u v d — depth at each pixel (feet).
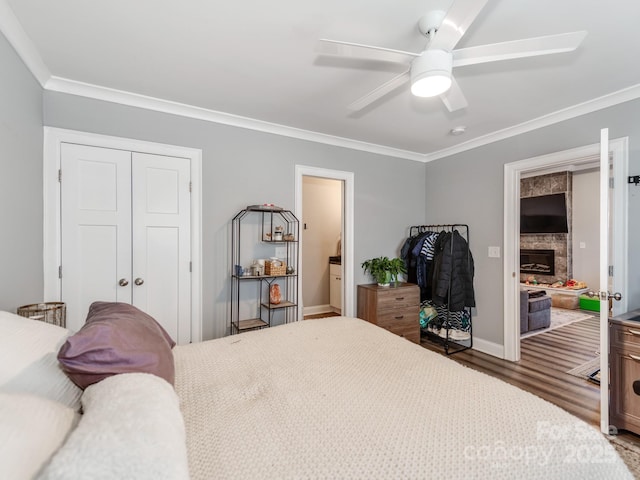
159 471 1.85
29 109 6.24
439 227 12.69
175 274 8.56
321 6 4.79
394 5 4.75
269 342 5.38
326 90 7.60
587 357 10.59
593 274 18.62
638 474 5.26
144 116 8.13
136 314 3.84
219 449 2.69
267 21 5.16
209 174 9.02
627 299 7.23
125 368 2.83
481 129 10.11
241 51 6.02
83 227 7.47
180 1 4.69
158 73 6.82
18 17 5.02
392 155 12.60
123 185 7.91
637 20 4.99
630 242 7.25
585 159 8.32
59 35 5.51
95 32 5.43
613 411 6.35
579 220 19.20
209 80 7.13
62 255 7.22
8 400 2.19
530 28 5.20
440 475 2.46
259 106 8.50
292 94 7.80
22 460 1.77
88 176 7.52
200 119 8.87
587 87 7.26
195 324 8.79
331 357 4.75
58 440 2.10
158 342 3.44
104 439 1.87
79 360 2.68
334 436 2.88
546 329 13.99
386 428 3.00
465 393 3.66
